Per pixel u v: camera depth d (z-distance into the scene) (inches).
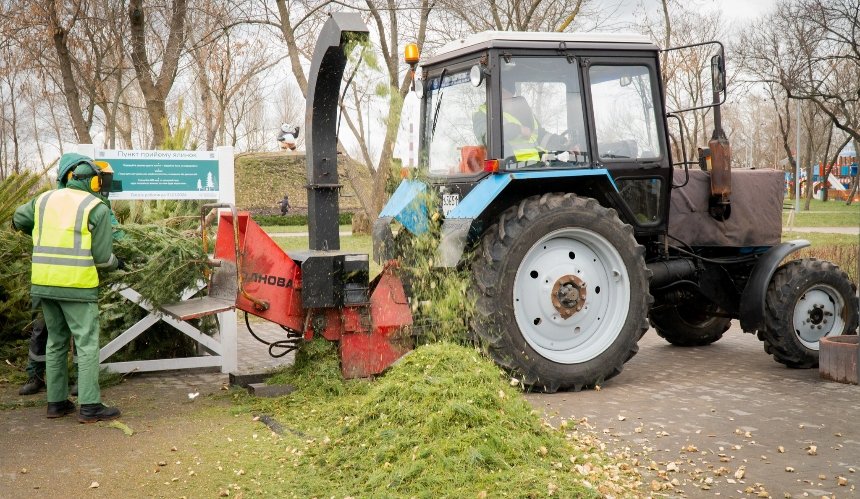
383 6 500.7
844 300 275.4
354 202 1418.6
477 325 230.2
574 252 244.7
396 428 162.6
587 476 148.9
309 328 223.3
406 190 263.1
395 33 506.3
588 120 248.1
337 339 224.2
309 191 227.1
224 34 492.7
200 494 149.6
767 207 281.6
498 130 238.1
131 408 217.5
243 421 200.8
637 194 258.4
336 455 161.9
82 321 202.8
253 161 1720.0
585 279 243.4
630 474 157.1
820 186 2261.3
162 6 475.5
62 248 200.4
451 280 234.4
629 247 242.2
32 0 471.2
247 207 1593.3
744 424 195.5
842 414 204.7
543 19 573.0
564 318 240.1
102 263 205.8
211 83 681.0
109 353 250.5
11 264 268.7
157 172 258.5
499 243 231.5
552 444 163.0
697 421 198.7
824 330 276.4
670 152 260.1
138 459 171.3
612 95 253.8
